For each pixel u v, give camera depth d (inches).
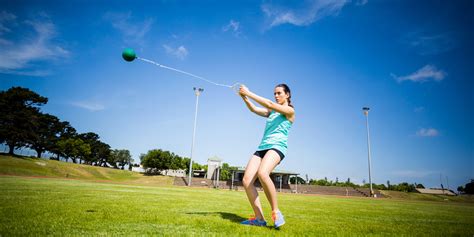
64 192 352.5
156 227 136.4
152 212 193.2
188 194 527.5
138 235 116.6
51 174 1983.3
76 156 3339.1
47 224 131.1
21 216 149.6
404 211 406.6
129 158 4215.1
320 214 280.5
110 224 138.8
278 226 151.3
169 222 152.3
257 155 166.6
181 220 160.2
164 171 3024.1
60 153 3223.4
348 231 165.8
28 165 2009.1
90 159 3848.4
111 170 2669.8
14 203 205.6
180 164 3056.1
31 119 2472.9
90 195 325.7
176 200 328.8
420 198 2250.2
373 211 368.8
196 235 120.9
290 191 2220.7
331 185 2869.1
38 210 173.2
